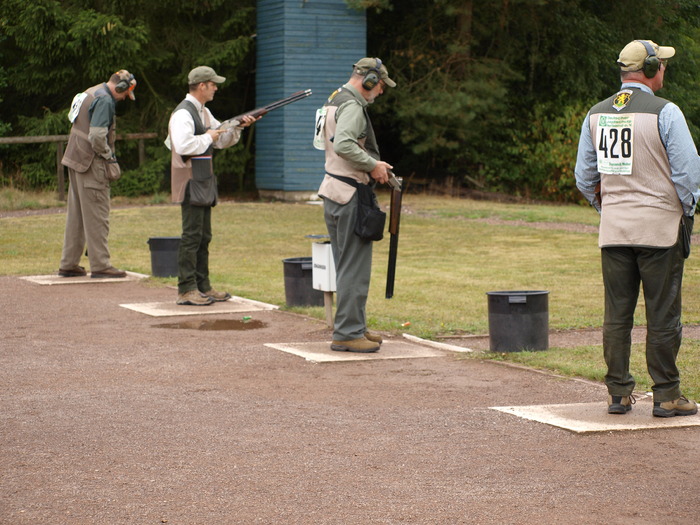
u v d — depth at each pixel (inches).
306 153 1000.2
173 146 410.0
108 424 234.1
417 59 1098.7
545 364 304.2
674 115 230.2
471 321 392.2
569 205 1122.7
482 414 245.3
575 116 1144.8
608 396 259.0
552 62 1180.5
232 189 1144.2
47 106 1099.3
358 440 221.0
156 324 382.3
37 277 514.6
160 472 196.9
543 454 210.7
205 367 303.7
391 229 324.2
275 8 993.5
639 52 236.1
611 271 240.7
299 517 171.5
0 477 193.6
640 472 198.2
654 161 232.8
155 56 1031.0
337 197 321.1
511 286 489.1
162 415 243.0
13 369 299.4
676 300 238.1
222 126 410.6
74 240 510.3
